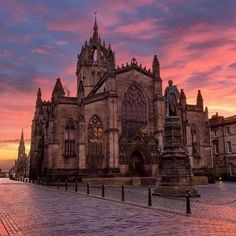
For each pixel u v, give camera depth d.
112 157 69.56
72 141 70.94
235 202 27.45
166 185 33.78
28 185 63.88
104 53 110.25
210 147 82.62
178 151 34.19
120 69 76.44
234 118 87.38
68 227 16.00
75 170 69.62
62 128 70.50
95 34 111.94
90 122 71.75
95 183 60.50
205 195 35.12
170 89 36.78
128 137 74.88
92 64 108.56
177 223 16.62
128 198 31.34
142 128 76.31
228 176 84.50
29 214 20.91
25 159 183.62
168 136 35.38
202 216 19.11
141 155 74.81
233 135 86.69
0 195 37.31
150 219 18.03
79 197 34.12
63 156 69.50
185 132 78.81
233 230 14.59
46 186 59.03
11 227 16.19
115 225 16.25
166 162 34.53
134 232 14.37
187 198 20.58
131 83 77.06
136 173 74.38
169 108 36.28
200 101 84.44
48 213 21.33
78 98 71.88
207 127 83.50
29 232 14.86
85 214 20.53
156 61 79.56
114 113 71.31
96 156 70.88
